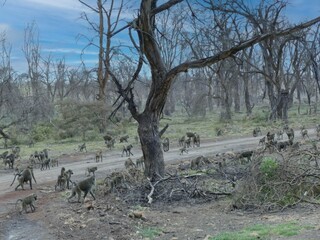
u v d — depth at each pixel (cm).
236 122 4219
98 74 3588
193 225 919
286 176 1080
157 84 1401
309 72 5359
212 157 1947
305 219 858
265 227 812
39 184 1584
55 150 2784
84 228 913
